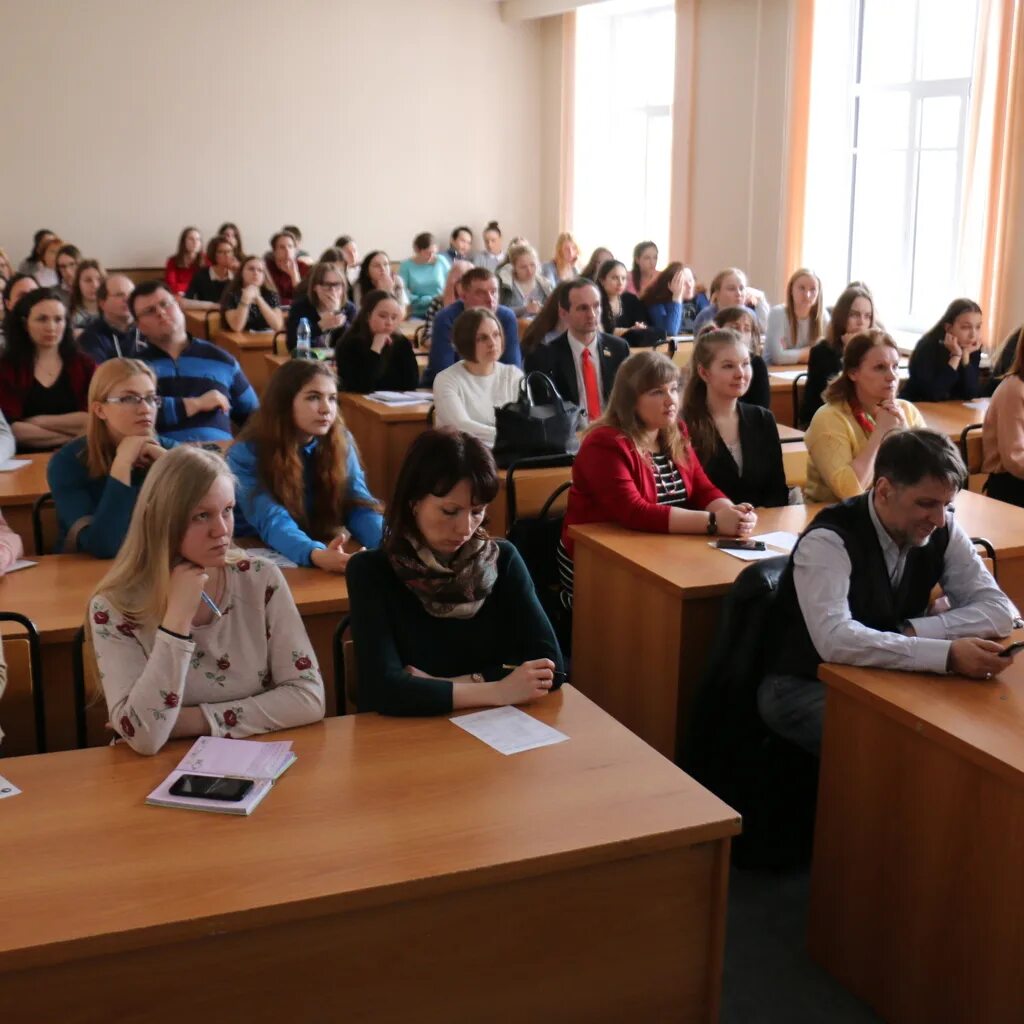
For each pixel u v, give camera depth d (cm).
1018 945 193
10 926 143
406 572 212
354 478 318
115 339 525
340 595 270
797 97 873
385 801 175
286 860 158
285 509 303
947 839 205
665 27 1079
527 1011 170
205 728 194
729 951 243
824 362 562
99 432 297
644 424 341
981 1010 201
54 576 280
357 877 155
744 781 268
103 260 1058
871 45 861
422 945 162
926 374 546
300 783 180
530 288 844
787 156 890
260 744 191
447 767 186
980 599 247
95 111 1030
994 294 734
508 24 1177
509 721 202
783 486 368
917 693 216
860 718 222
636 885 173
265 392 304
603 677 325
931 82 810
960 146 797
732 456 361
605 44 1150
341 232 1145
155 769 183
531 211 1228
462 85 1168
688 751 269
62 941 140
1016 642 234
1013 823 192
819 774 239
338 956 157
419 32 1138
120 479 289
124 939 142
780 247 904
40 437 429
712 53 952
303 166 1116
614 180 1170
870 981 225
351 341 553
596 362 484
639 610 304
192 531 188
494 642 222
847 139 881
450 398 467
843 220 894
